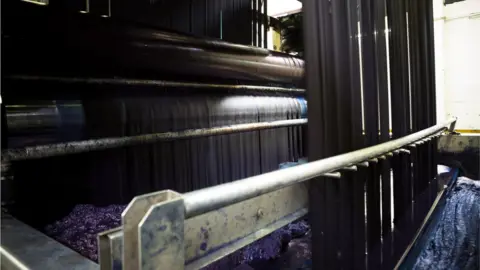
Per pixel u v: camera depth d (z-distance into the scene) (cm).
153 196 38
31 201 121
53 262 50
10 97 106
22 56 101
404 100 141
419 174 166
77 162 133
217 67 153
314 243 84
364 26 102
